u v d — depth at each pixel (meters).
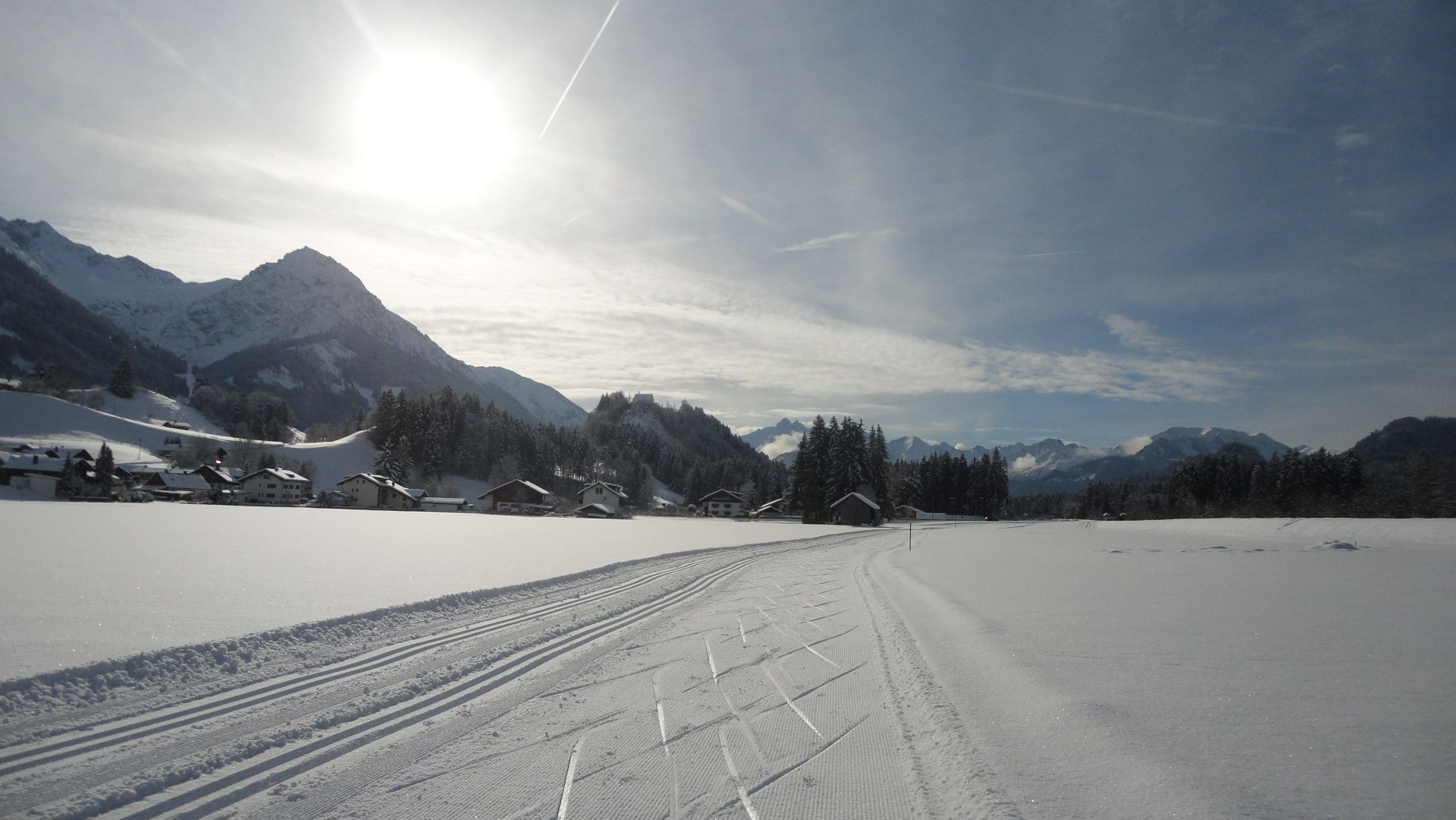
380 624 8.98
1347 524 34.38
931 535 51.50
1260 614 10.87
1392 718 5.53
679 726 5.98
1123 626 9.88
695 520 82.56
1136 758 4.80
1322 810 3.95
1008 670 7.34
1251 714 5.70
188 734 5.27
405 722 5.84
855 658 8.56
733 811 4.42
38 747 4.90
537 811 4.37
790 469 97.81
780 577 18.70
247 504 76.31
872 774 5.02
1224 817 3.90
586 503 98.69
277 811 4.25
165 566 13.41
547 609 11.26
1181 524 52.38
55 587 10.55
